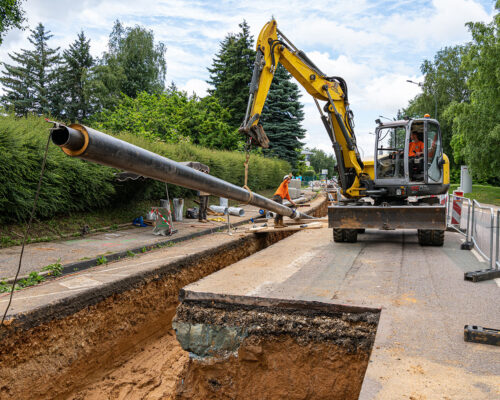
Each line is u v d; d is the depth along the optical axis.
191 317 4.77
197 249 8.66
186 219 14.21
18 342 4.29
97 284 5.69
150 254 8.24
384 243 9.11
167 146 16.00
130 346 6.08
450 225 11.26
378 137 9.03
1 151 8.28
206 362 4.64
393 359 3.07
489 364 2.97
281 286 5.16
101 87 39.06
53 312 4.75
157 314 6.79
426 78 47.16
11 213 8.96
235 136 30.31
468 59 28.73
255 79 7.21
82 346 5.13
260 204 6.99
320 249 8.37
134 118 21.17
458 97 45.91
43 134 10.02
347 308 4.30
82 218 10.96
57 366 4.71
